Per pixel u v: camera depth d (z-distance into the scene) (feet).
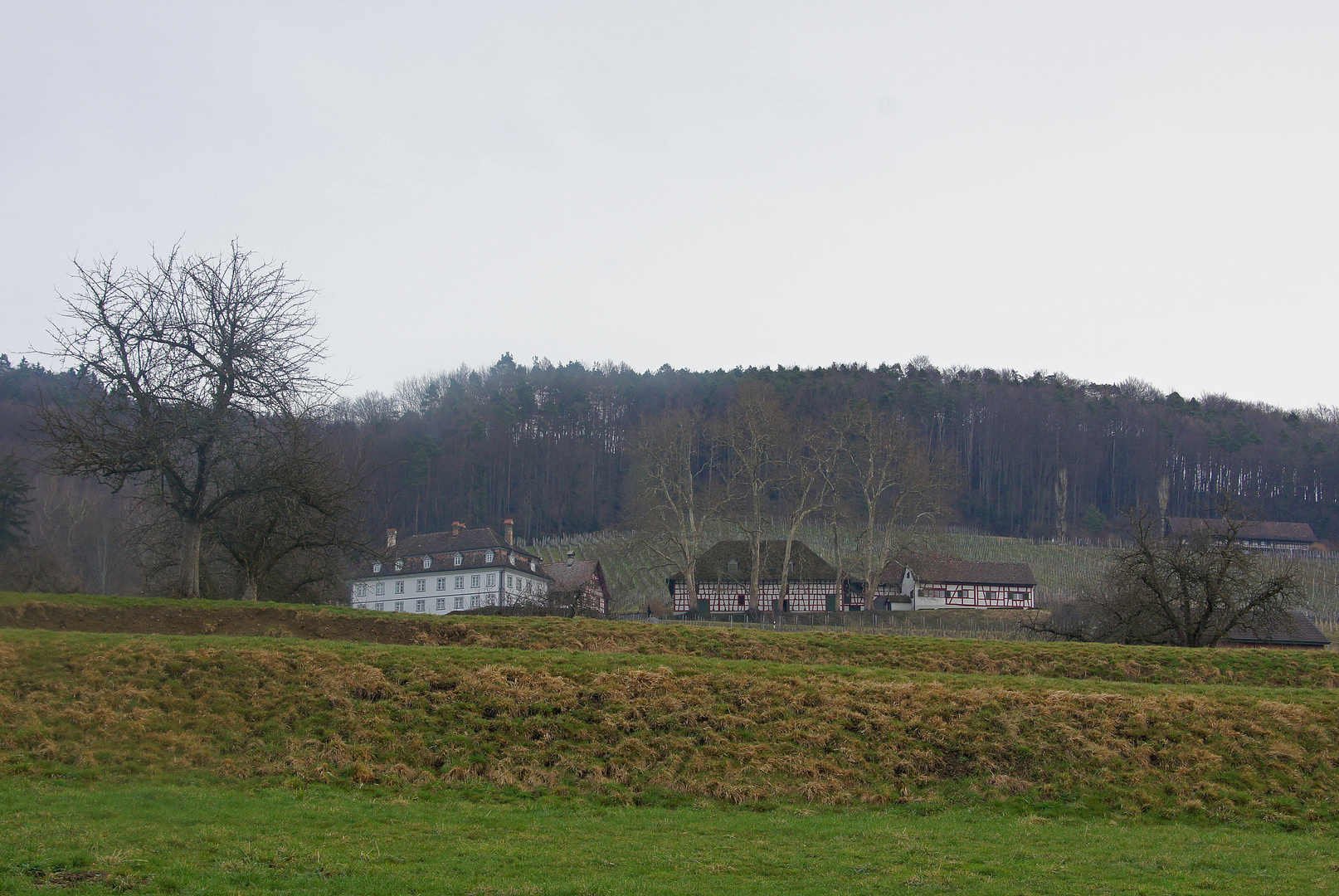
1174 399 606.14
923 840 57.82
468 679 81.00
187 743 68.33
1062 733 77.87
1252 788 71.56
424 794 64.34
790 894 44.57
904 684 86.63
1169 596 144.15
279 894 40.45
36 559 192.65
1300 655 117.91
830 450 261.65
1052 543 426.92
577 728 75.56
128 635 86.17
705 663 91.66
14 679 74.64
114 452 108.88
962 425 511.40
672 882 46.03
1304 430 585.22
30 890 39.11
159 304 115.75
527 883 44.37
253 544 135.23
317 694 76.79
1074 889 47.47
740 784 69.26
